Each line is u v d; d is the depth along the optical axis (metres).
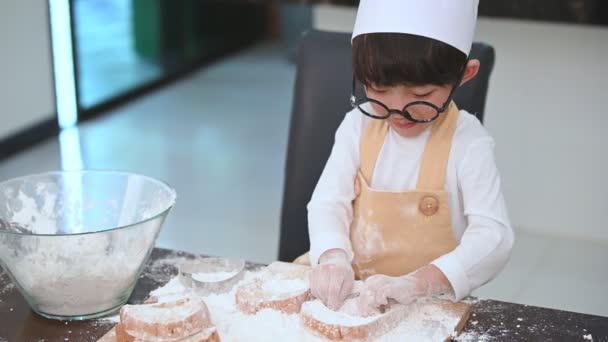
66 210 1.17
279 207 3.15
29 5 3.65
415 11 1.04
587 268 2.59
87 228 1.17
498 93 2.72
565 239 2.79
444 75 1.06
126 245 1.01
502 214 1.18
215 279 1.11
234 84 4.99
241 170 3.54
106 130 4.06
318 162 1.48
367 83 1.09
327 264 1.11
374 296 1.02
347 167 1.29
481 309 1.07
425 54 1.03
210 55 5.47
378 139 1.27
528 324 1.03
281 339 0.97
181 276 1.12
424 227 1.22
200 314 0.96
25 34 3.64
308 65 1.48
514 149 2.76
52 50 3.85
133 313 0.96
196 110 4.45
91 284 1.01
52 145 3.80
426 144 1.23
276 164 3.63
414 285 1.05
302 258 1.35
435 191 1.21
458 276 1.09
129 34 4.56
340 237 1.21
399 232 1.24
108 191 1.17
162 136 3.99
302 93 1.48
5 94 3.56
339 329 0.96
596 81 2.59
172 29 4.97
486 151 1.21
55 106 3.93
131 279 1.05
